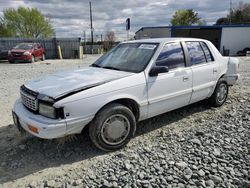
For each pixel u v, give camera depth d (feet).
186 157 10.50
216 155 10.59
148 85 12.04
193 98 14.84
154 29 97.04
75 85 10.43
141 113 12.16
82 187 8.66
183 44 14.42
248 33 89.35
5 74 35.53
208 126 14.06
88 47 119.34
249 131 13.15
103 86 10.61
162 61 12.98
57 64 54.75
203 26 89.86
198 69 14.74
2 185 8.93
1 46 75.82
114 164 10.15
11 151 11.31
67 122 9.69
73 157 10.78
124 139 11.48
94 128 10.52
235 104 18.20
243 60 58.54
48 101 9.68
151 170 9.57
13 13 158.71
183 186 8.58
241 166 9.73
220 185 8.60
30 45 63.21
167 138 12.51
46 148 11.56
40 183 9.01
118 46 15.57
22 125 10.85
